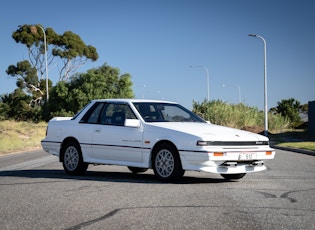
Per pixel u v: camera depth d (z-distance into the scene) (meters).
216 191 8.84
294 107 64.62
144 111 11.12
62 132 12.33
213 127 10.62
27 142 30.78
